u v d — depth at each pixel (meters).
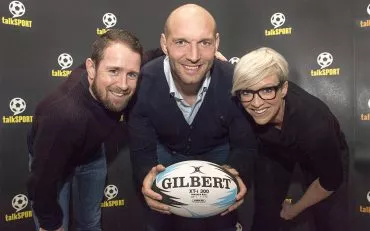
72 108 1.18
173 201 1.21
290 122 1.22
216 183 1.21
